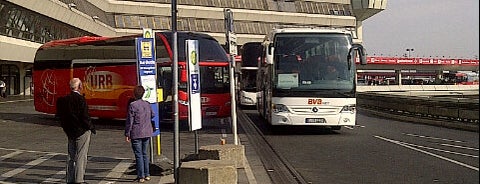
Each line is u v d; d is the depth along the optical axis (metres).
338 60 19.25
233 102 13.41
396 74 86.06
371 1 83.94
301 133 20.95
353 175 11.34
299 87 19.09
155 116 11.06
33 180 10.89
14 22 42.97
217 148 11.91
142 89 10.50
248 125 24.83
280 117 19.16
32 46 45.62
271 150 15.68
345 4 85.56
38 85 27.25
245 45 39.12
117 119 25.23
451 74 108.56
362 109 37.81
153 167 11.39
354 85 19.22
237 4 75.88
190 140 18.59
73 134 9.72
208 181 8.80
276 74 19.27
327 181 10.68
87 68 24.45
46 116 29.55
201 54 22.22
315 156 14.39
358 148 16.09
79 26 55.97
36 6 44.72
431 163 13.00
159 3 71.25
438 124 24.80
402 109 29.92
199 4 73.12
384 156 14.30
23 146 16.88
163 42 21.55
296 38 19.36
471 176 11.11
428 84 85.06
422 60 79.25
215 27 74.00
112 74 23.48
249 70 38.78
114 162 13.30
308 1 81.88
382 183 10.38
